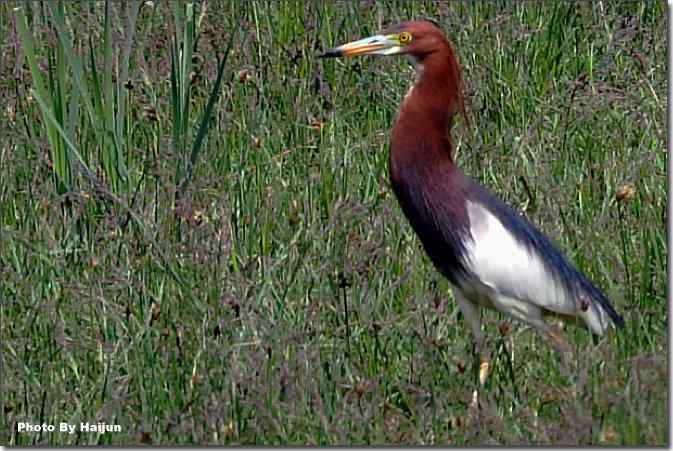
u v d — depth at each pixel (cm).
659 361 1014
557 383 1093
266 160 1449
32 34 1656
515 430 1030
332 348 1133
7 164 1438
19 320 1215
